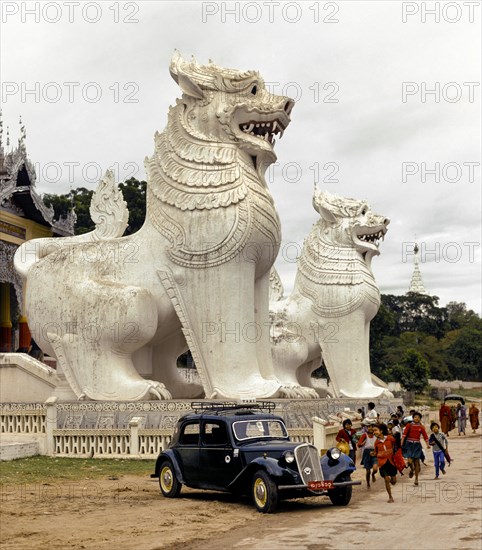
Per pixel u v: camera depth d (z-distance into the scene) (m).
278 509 11.99
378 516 11.16
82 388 20.80
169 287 20.80
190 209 20.52
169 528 10.38
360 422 19.94
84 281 21.28
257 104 20.84
